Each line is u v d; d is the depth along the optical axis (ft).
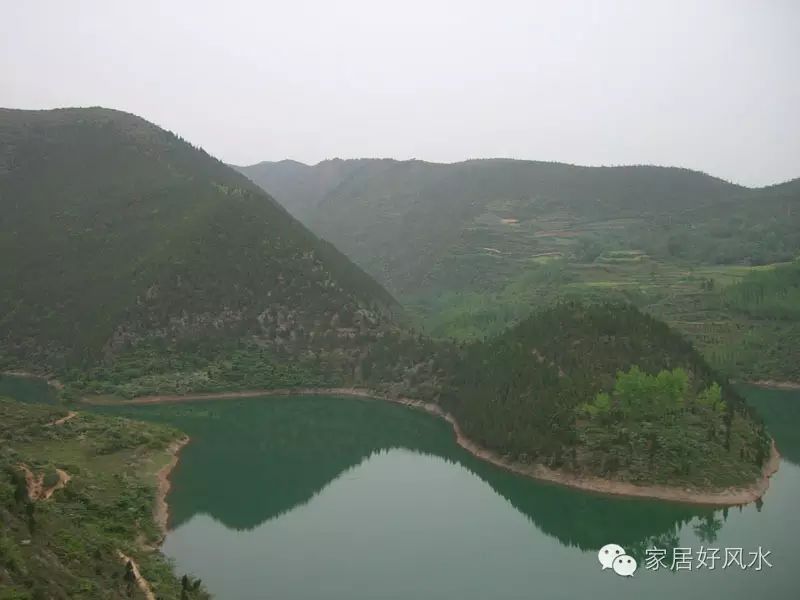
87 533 174.60
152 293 468.75
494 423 290.15
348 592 172.96
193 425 353.92
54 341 460.55
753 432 270.26
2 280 507.71
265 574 183.01
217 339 462.19
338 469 290.35
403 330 506.48
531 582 179.22
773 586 172.04
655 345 308.81
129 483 234.58
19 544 139.23
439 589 173.58
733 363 444.55
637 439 249.96
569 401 275.39
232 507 238.68
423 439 341.41
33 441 272.10
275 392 431.84
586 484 240.94
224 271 496.23
